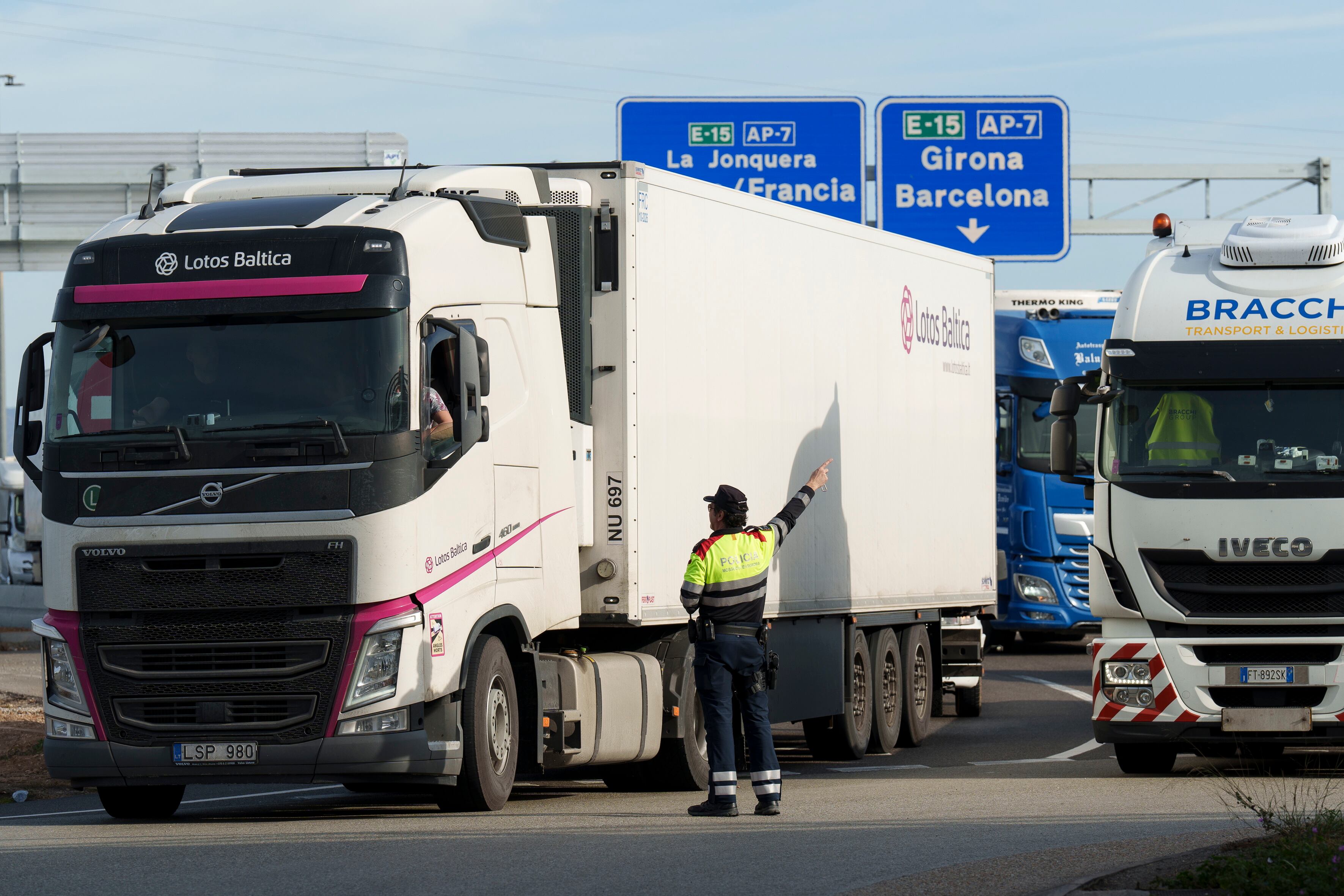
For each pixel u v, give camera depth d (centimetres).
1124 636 3884
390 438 2978
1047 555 7738
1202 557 3803
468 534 3117
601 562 3512
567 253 3525
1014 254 8425
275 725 2984
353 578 2958
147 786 3212
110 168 10181
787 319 4181
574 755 3403
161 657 3027
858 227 4575
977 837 2761
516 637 3338
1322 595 3769
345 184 3388
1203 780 3703
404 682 2978
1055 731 5269
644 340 3562
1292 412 3853
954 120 8438
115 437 3030
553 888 2328
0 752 4481
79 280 3098
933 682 5197
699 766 3738
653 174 3606
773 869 2472
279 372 3016
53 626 3064
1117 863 2436
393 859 2588
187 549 2991
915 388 4912
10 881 2423
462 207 3256
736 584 3125
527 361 3353
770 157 8381
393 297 3016
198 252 3061
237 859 2609
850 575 4459
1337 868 2116
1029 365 7731
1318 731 3753
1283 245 3962
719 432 3856
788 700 4116
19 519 9944
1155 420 3900
